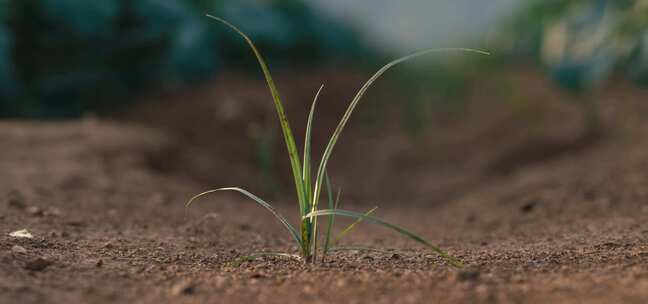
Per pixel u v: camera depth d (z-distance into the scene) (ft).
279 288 5.85
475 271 6.05
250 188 17.97
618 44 23.17
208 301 5.47
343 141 24.48
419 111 25.90
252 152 21.29
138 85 23.76
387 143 24.25
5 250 6.91
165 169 17.21
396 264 7.06
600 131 19.21
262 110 24.04
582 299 5.10
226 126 22.34
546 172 15.55
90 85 22.48
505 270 6.45
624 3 23.89
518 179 16.02
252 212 13.28
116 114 22.34
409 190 19.89
